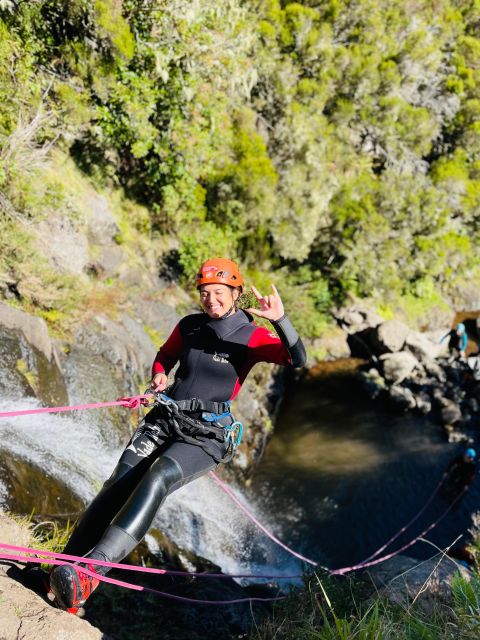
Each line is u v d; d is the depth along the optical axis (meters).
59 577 2.13
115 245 9.23
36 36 7.93
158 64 8.71
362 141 17.81
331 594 4.15
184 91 9.23
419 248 16.66
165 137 9.77
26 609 2.24
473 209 18.31
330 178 13.98
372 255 15.20
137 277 9.56
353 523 8.45
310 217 13.02
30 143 7.73
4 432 4.88
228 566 6.22
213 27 9.48
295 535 7.94
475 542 6.07
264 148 12.57
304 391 12.49
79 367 6.84
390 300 16.30
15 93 7.25
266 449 9.89
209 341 2.75
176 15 8.71
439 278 18.27
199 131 10.09
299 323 13.74
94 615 3.51
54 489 4.64
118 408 7.00
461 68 20.25
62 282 7.36
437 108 20.05
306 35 15.81
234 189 11.52
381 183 16.31
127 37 8.49
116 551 2.24
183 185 10.45
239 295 2.79
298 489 8.99
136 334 8.43
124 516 2.29
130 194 10.63
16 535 3.16
